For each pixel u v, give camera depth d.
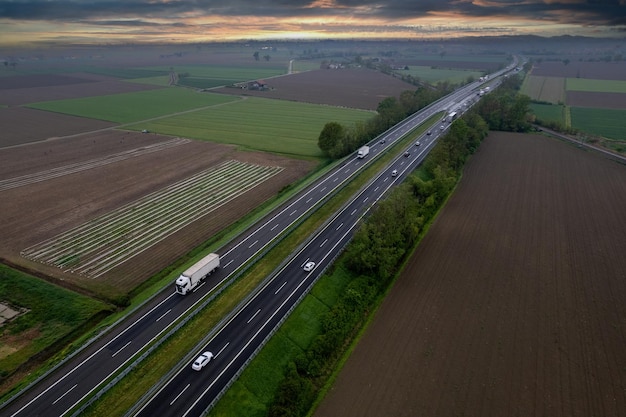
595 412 52.88
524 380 57.59
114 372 57.47
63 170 142.25
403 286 78.31
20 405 52.50
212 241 94.44
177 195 121.06
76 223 102.75
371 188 117.81
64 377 56.75
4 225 101.12
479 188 123.06
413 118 198.25
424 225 100.38
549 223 101.62
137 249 91.19
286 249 87.38
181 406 52.22
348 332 66.62
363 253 78.00
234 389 54.78
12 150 166.38
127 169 143.50
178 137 188.62
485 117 190.00
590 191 120.44
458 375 58.47
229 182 131.75
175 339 63.00
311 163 150.38
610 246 91.25
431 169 125.69
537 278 79.94
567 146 163.88
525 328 67.12
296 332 65.50
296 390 53.94
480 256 87.56
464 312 71.00
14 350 62.31
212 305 70.38
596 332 66.31
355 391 56.44
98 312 70.44
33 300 73.06
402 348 63.47
